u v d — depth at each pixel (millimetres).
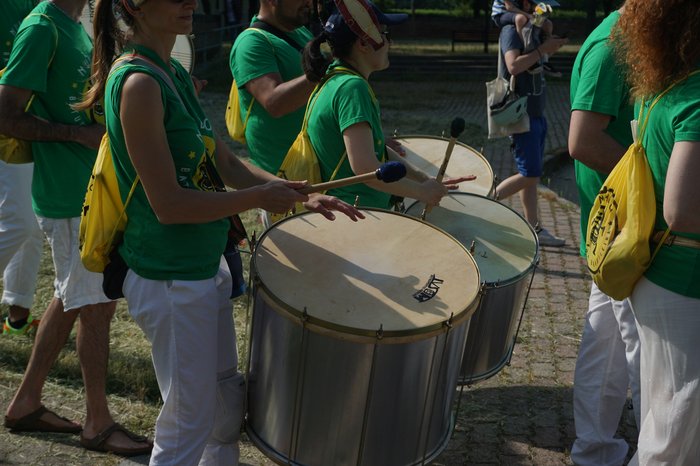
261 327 2527
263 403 2594
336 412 2422
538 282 5492
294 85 3572
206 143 2533
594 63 2900
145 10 2320
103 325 3234
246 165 2834
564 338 4617
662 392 2463
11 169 3889
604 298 3158
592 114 2908
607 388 3195
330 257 2631
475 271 2623
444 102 15023
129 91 2260
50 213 3199
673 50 2271
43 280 5070
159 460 2514
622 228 2463
